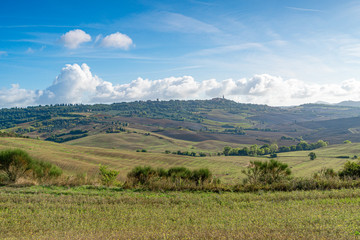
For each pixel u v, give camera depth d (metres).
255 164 15.74
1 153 15.22
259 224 7.79
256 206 9.96
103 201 10.84
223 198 11.45
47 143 109.31
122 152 106.81
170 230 7.32
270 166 15.33
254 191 13.38
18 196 11.32
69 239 6.68
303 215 8.47
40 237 6.93
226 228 7.40
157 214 9.05
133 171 15.47
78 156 81.94
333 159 120.12
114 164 79.56
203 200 11.19
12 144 91.19
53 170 15.93
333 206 9.60
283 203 10.34
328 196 11.16
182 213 9.16
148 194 12.60
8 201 10.58
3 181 14.57
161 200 11.05
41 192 12.39
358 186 13.13
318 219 7.97
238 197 11.49
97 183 15.66
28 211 9.40
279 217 8.36
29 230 7.67
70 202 10.67
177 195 12.29
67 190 13.09
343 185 13.36
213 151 181.50
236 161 113.00
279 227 7.41
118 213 9.12
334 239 6.33
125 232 7.19
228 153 158.38
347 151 139.12
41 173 15.55
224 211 9.36
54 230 7.62
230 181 16.16
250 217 8.50
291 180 14.30
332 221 7.77
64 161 67.62
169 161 99.31
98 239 6.64
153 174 15.47
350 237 6.44
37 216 8.80
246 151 153.38
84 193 12.38
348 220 7.72
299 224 7.62
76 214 9.07
